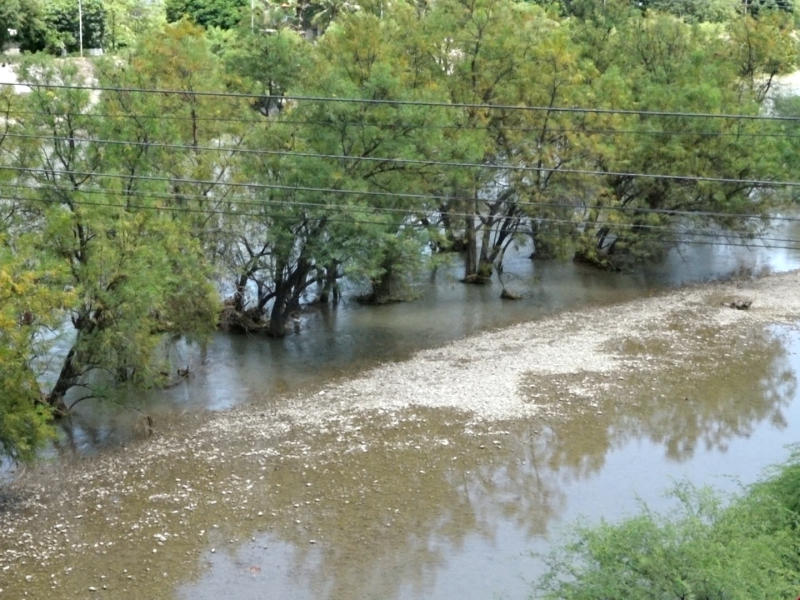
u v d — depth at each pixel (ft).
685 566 48.42
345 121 106.93
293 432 91.09
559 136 130.00
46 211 88.89
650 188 143.43
